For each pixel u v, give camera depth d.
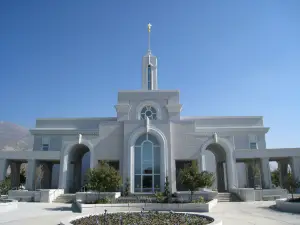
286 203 19.39
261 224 14.06
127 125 29.89
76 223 12.77
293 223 14.33
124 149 29.28
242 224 14.06
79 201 23.02
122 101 36.22
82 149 35.12
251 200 26.19
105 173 22.36
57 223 14.88
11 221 15.62
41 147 38.25
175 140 30.09
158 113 35.66
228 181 29.53
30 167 32.25
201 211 19.41
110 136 30.48
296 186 21.91
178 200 22.22
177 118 35.28
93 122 39.44
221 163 34.94
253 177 37.06
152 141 29.38
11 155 32.81
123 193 27.44
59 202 26.70
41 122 39.62
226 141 30.30
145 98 36.22
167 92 36.28
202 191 25.38
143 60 41.53
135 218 13.95
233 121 38.66
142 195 27.14
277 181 42.22
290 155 31.48
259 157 31.56
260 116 38.94
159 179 28.42
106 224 12.41
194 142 30.06
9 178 33.09
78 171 36.06
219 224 12.30
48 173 38.69
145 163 28.80
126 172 28.53
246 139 37.31
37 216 17.62
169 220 13.32
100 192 24.41
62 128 38.97
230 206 22.41
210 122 38.59
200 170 29.22
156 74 41.09
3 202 21.31
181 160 30.75
